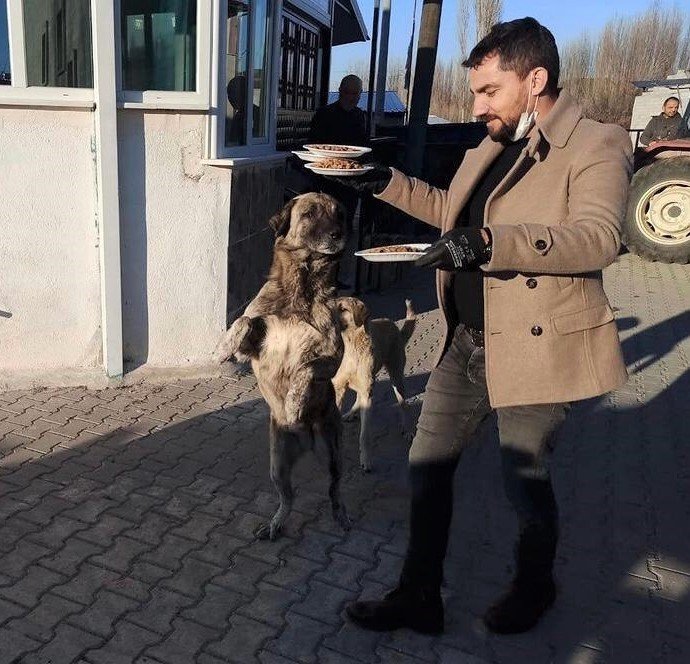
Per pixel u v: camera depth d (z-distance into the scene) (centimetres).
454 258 203
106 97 455
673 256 1055
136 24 465
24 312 498
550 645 290
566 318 238
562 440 484
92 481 398
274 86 639
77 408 487
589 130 229
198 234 510
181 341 537
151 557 335
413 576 284
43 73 468
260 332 327
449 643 289
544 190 233
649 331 744
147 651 276
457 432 275
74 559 329
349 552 348
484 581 330
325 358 329
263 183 594
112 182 474
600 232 208
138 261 505
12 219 477
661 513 397
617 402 554
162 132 481
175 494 390
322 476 420
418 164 939
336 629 294
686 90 1498
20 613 292
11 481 393
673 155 1092
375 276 873
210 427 472
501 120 243
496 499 402
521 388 243
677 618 311
